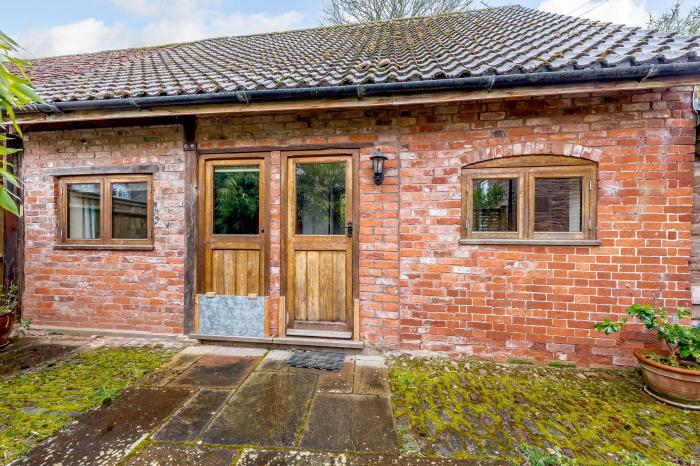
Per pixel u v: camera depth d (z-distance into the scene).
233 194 3.70
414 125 3.34
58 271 3.98
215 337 3.60
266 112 3.50
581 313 3.08
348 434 2.09
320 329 3.55
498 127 3.20
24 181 4.01
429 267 3.33
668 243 2.92
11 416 2.24
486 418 2.27
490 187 3.27
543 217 3.18
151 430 2.11
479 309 3.26
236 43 6.47
